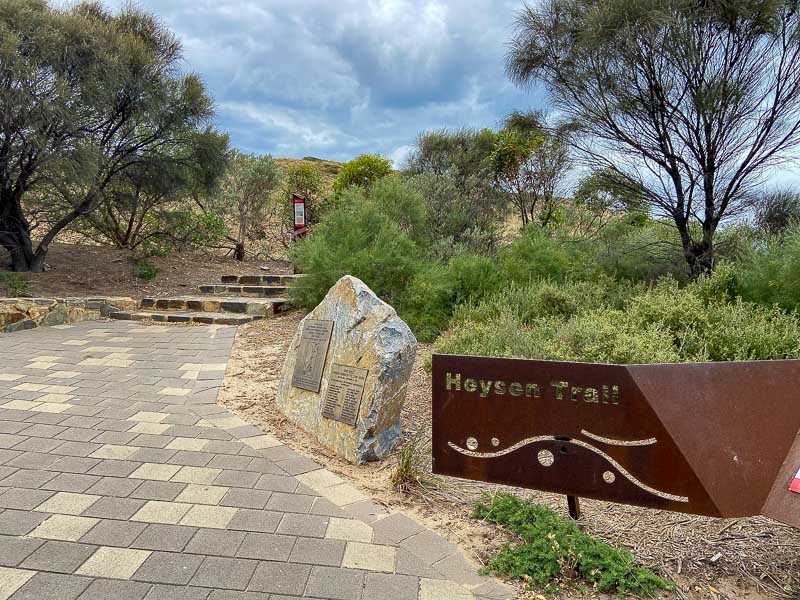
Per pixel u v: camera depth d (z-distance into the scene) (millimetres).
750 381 2627
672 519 3139
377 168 17312
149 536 2857
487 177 13945
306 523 3037
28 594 2359
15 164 9445
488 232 11953
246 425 4570
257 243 16891
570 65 8539
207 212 14992
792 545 2861
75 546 2746
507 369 2859
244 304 9805
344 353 4289
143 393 5434
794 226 7199
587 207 10125
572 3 8445
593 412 2695
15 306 8664
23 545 2740
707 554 2787
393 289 8312
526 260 9250
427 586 2512
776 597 2469
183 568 2586
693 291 6531
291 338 7941
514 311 7285
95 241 14047
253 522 3029
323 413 4293
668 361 4375
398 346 4004
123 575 2516
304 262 8938
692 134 7664
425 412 4871
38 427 4445
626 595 2477
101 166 10508
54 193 10664
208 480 3541
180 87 11695
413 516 3186
